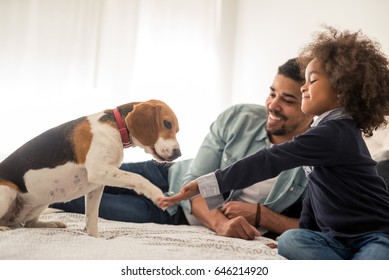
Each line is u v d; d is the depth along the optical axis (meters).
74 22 3.95
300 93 2.21
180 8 4.30
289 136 2.33
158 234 1.83
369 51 1.73
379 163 2.08
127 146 1.78
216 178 1.60
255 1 4.23
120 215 2.41
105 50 4.05
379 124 1.73
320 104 1.71
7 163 1.80
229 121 2.51
